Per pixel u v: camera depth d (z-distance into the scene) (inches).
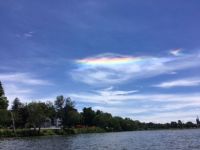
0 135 5644.7
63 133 7283.5
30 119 6392.7
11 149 2837.1
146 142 3698.3
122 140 4288.9
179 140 3905.0
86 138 5068.9
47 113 7308.1
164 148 2731.3
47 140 4431.6
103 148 2871.6
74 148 2923.2
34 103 6624.0
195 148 2632.9
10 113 6712.6
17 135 5930.1
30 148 2945.4
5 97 6343.5
